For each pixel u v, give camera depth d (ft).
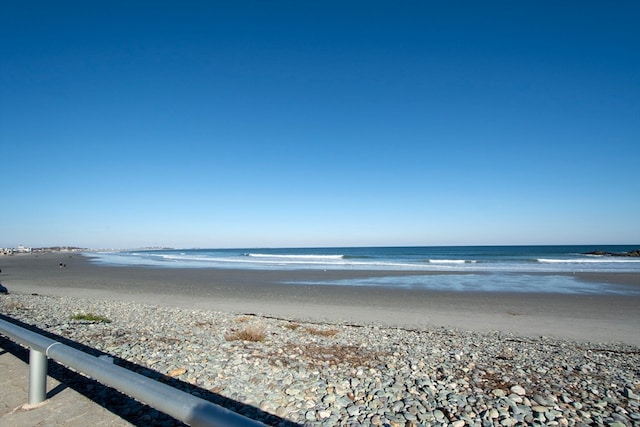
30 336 12.44
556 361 25.98
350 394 16.65
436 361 24.04
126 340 25.44
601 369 24.07
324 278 95.40
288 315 46.98
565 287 76.28
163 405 7.59
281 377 18.10
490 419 14.82
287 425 13.39
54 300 51.06
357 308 52.49
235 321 38.14
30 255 327.47
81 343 24.26
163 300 59.98
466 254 271.08
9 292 65.98
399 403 15.78
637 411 16.70
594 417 15.56
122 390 8.67
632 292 68.69
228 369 18.93
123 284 83.97
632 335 38.04
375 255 262.67
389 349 27.25
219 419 6.49
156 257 260.21
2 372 15.52
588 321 44.65
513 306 54.49
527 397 17.57
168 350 22.62
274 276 101.24
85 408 12.52
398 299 60.90
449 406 15.90
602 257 217.15
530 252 304.91
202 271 119.44
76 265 161.68
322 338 30.76
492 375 21.16
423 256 241.35
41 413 12.03
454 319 45.47
